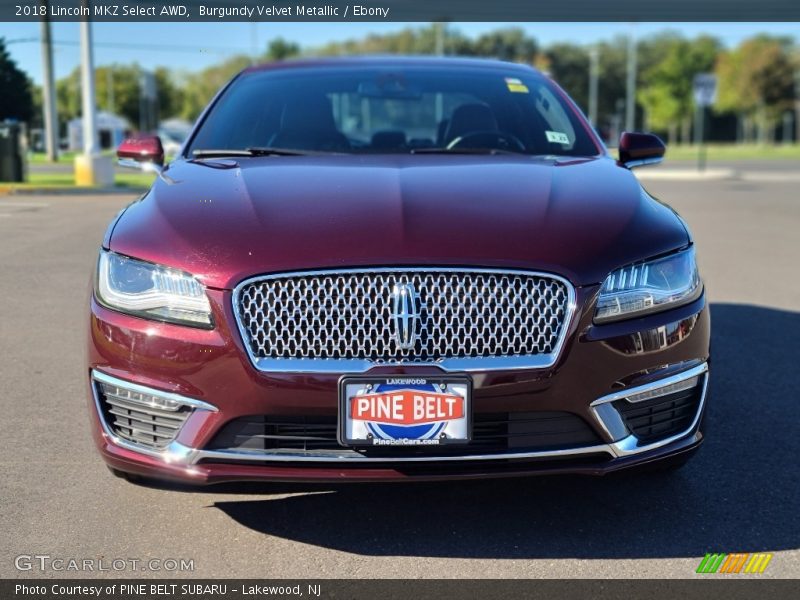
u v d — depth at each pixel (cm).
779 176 2248
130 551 261
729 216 1215
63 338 502
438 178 301
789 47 7075
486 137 380
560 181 305
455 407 239
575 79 8500
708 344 275
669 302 261
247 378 241
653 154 371
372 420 238
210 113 393
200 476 248
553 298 246
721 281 709
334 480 244
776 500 296
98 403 265
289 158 339
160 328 249
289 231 255
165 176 321
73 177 1727
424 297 242
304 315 242
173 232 263
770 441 352
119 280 260
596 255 254
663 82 6662
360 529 275
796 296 647
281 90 405
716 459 333
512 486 306
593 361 248
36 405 391
